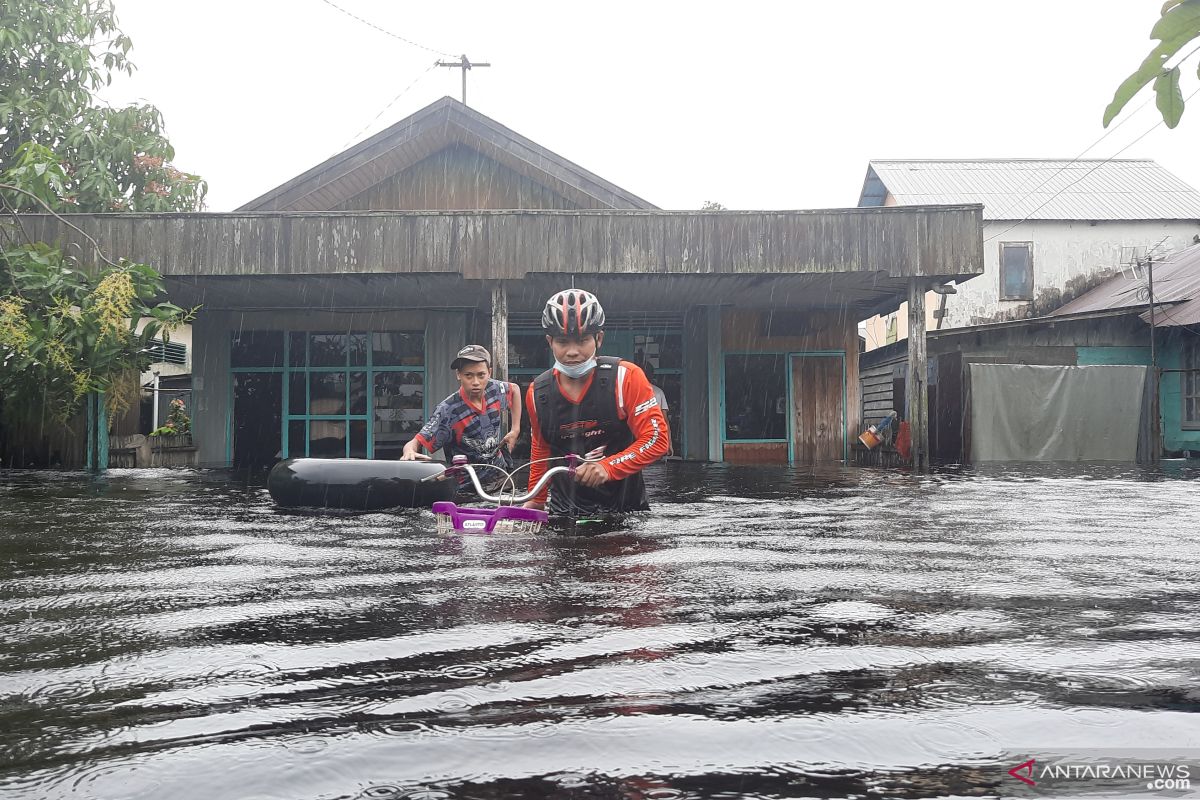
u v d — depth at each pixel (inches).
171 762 42.6
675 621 75.9
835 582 96.4
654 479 327.3
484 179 547.8
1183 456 596.4
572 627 73.5
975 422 521.0
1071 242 879.7
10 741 45.9
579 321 177.2
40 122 499.2
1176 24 55.7
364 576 102.2
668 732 46.8
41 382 390.0
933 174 947.3
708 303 552.7
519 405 251.8
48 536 145.4
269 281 443.2
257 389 553.3
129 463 471.5
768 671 59.2
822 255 409.7
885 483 293.4
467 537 142.7
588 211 405.7
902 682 56.4
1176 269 720.3
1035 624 74.2
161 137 540.7
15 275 368.5
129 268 373.1
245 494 248.7
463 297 521.3
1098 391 527.5
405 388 557.3
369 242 402.9
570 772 41.5
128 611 81.5
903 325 943.7
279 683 56.7
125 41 538.3
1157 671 59.1
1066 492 246.4
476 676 58.1
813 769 41.9
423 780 40.5
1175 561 112.8
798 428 572.4
